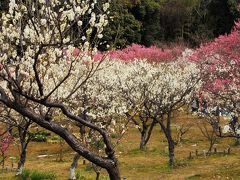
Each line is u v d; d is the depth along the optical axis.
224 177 18.77
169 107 23.27
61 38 6.84
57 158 26.33
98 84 23.77
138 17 59.59
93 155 7.84
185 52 45.62
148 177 20.14
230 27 53.19
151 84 24.53
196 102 38.34
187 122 36.66
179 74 28.59
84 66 9.05
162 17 64.62
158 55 48.44
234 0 51.44
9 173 20.88
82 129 15.66
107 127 15.26
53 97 12.59
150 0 61.94
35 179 18.50
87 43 7.36
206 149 27.38
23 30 7.46
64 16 7.02
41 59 7.50
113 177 8.04
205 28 57.03
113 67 30.31
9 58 7.24
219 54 32.47
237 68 27.27
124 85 25.02
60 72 8.76
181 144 29.44
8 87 7.05
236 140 28.42
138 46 50.19
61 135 7.59
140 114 27.25
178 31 63.78
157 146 29.05
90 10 7.29
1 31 7.47
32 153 28.11
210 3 58.94
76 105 17.47
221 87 25.91
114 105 21.36
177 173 20.69
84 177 19.67
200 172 20.42
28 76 7.50
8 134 20.89
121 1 29.62
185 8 64.75
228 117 22.47
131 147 28.59
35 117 7.38
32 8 7.11
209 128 34.53
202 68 31.20
